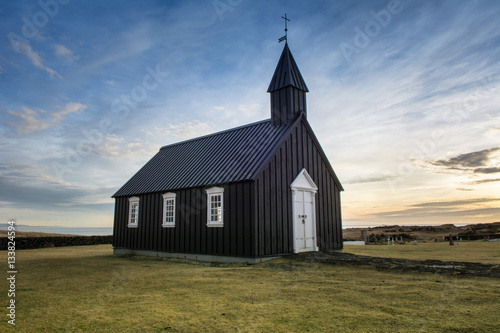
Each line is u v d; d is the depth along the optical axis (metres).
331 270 10.46
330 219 17.20
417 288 7.57
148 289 8.27
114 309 6.42
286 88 16.91
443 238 31.42
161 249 17.38
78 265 13.71
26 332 5.19
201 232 15.23
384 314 5.75
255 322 5.51
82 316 5.99
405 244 25.56
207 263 14.05
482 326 5.03
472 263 10.40
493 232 33.97
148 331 5.16
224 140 19.02
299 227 15.12
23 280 9.83
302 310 6.13
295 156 15.72
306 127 16.80
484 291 7.11
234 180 13.93
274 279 9.40
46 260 15.95
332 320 5.51
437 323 5.22
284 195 14.66
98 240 30.94
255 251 12.87
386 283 8.24
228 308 6.37
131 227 19.80
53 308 6.54
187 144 22.05
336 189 18.05
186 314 6.01
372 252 17.11
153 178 19.88
